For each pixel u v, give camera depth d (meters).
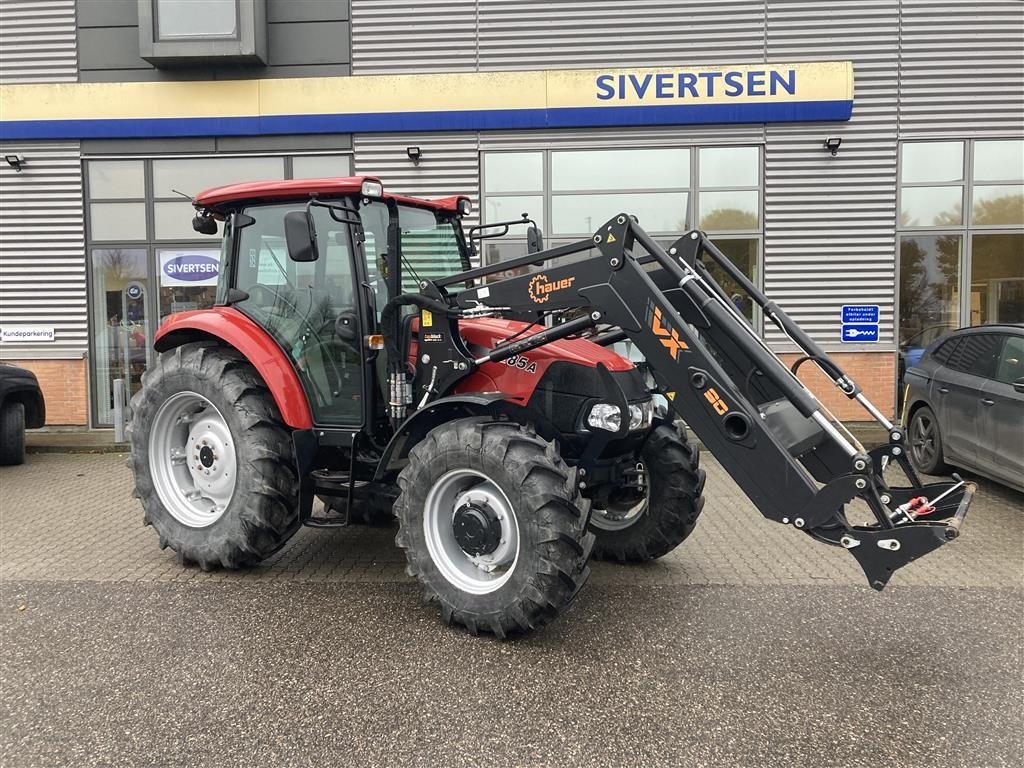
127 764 2.66
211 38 9.40
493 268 4.07
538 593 3.46
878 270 9.73
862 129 9.62
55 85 9.84
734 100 9.53
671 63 9.64
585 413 3.99
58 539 5.45
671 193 9.80
